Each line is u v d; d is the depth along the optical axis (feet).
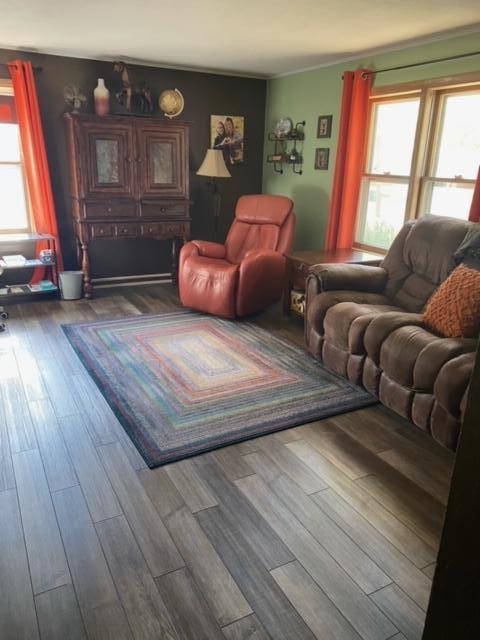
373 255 13.69
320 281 10.73
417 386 7.75
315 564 5.56
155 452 7.57
